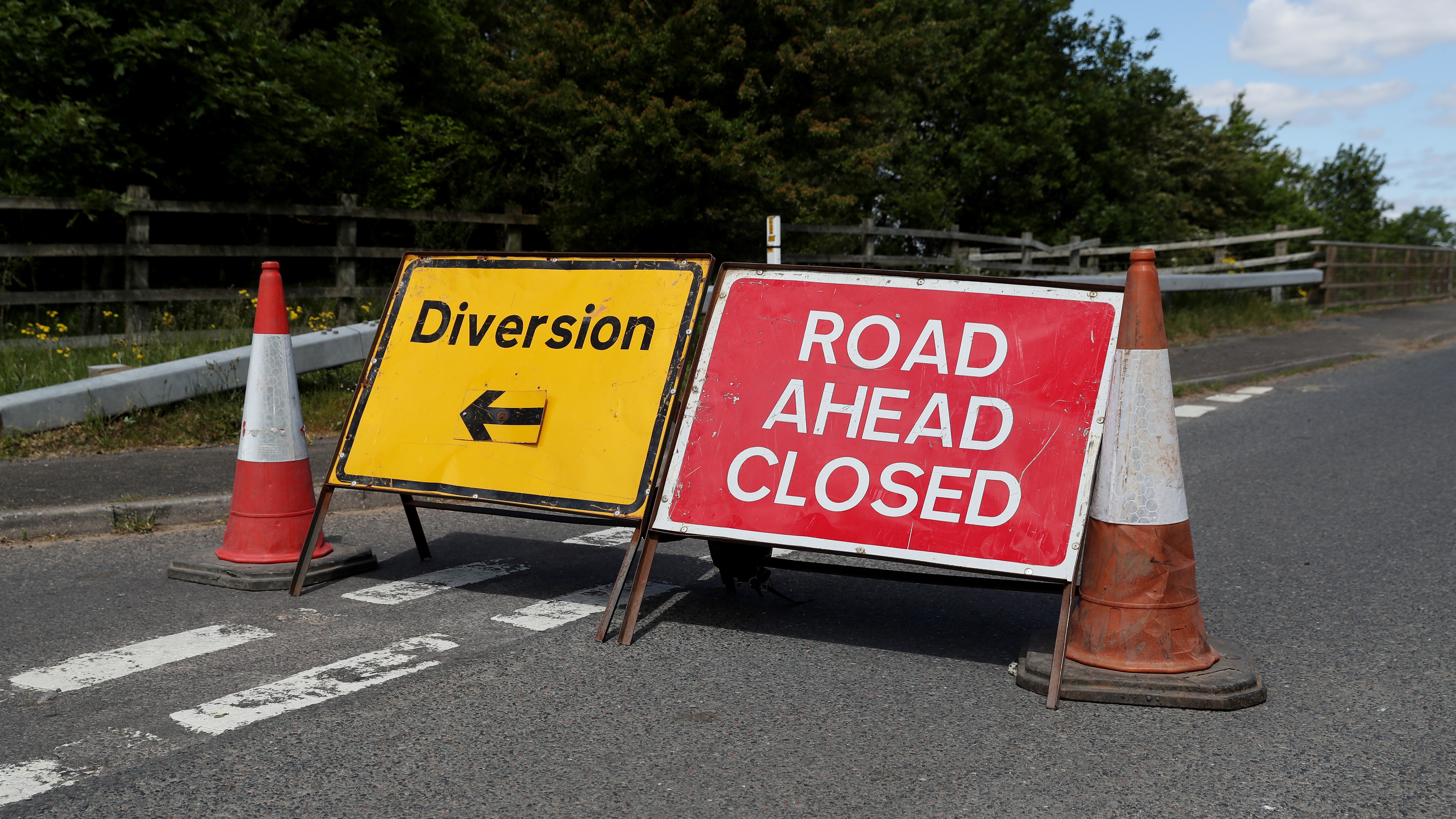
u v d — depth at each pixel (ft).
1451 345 52.95
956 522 12.95
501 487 15.08
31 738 10.71
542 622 14.70
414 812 9.22
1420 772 10.15
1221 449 28.37
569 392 15.14
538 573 17.25
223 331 37.04
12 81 38.52
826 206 56.65
